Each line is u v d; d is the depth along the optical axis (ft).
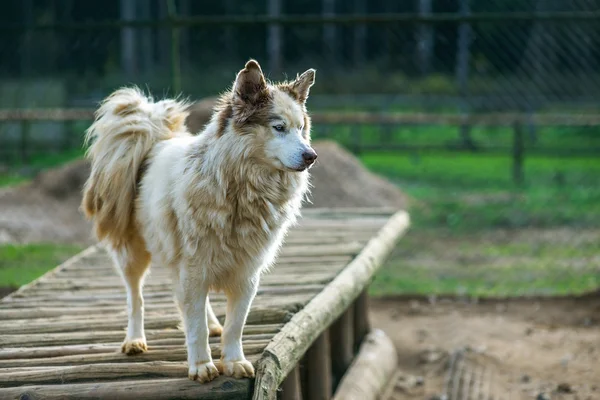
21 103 79.71
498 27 59.41
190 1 91.50
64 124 74.79
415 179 61.21
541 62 64.08
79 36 80.69
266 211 14.28
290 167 14.01
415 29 63.93
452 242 42.98
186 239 13.96
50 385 14.25
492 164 68.39
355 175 49.96
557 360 25.91
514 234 44.70
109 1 93.61
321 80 91.25
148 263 15.90
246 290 14.56
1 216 42.86
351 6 98.63
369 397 21.72
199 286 14.15
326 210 32.99
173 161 14.71
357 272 22.30
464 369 24.93
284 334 16.34
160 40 91.76
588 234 44.42
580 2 52.85
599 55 58.03
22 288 21.27
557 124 58.49
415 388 24.21
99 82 84.84
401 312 31.58
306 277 21.74
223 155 13.89
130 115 15.70
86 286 21.45
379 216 31.76
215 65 89.45
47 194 47.19
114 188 15.34
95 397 13.91
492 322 30.07
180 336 17.04
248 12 93.66
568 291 34.37
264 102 14.19
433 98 84.48
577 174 63.00
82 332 17.43
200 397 13.87
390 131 74.23
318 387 20.49
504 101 75.10
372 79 89.71
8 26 36.58
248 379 14.26
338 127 72.02
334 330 23.86
